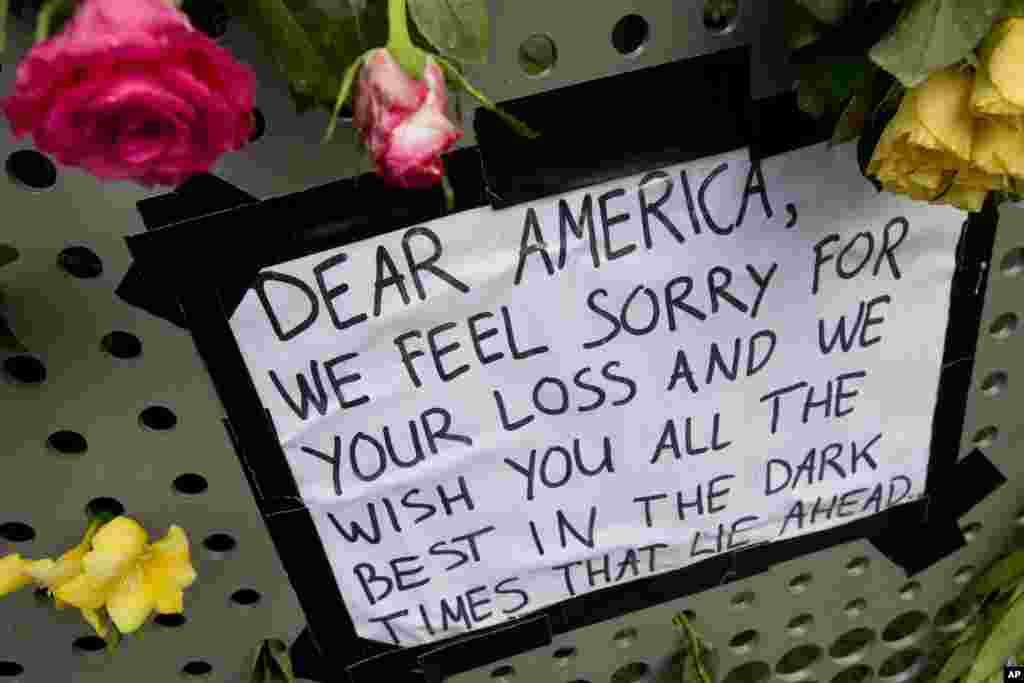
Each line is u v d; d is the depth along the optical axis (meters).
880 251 0.52
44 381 0.45
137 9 0.29
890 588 0.70
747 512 0.61
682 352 0.52
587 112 0.44
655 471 0.56
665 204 0.47
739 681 0.73
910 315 0.55
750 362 0.54
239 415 0.48
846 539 0.65
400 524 0.54
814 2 0.38
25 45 0.36
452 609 0.59
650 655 0.67
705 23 0.45
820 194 0.49
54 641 0.56
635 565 0.61
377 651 0.59
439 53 0.36
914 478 0.63
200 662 0.60
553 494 0.56
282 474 0.50
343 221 0.44
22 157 0.42
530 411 0.52
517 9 0.41
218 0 0.37
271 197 0.43
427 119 0.34
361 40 0.36
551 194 0.46
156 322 0.45
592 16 0.42
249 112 0.32
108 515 0.51
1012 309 0.58
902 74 0.36
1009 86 0.36
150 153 0.30
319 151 0.42
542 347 0.50
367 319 0.47
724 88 0.45
